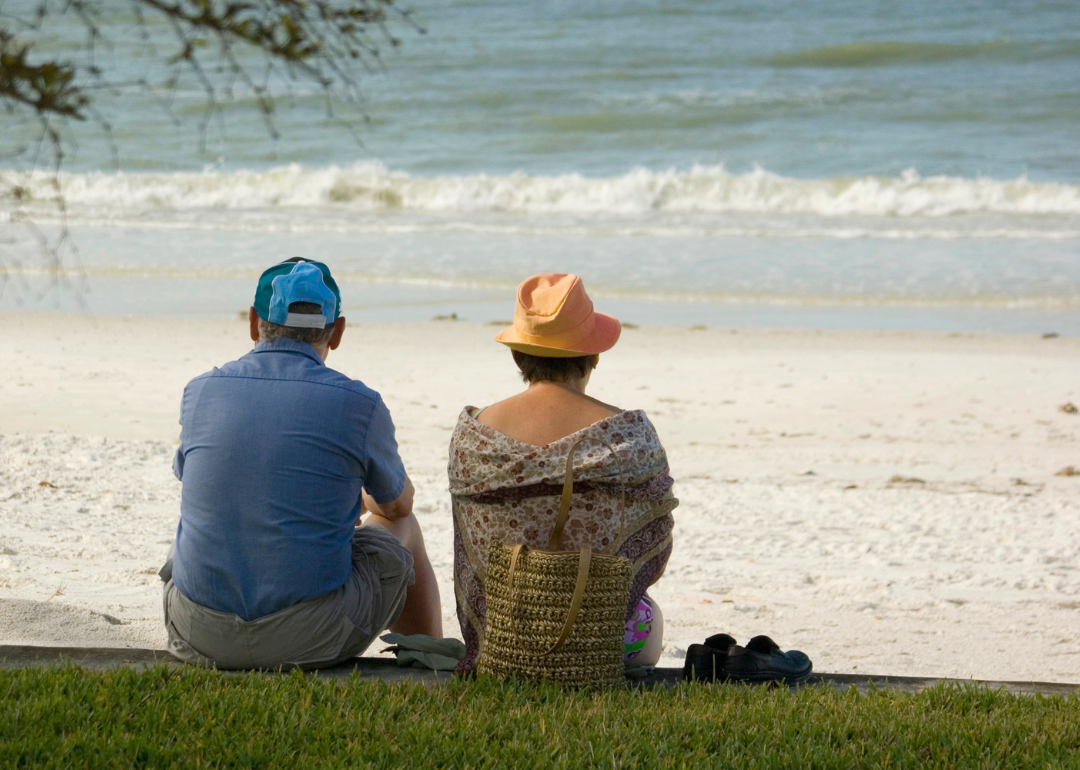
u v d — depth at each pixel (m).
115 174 110.88
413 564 15.13
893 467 38.59
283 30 10.26
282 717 12.24
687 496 34.06
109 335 58.06
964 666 19.58
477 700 12.66
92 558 23.89
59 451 34.97
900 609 23.17
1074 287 73.44
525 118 143.88
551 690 12.77
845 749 12.15
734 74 174.75
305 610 13.45
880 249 86.31
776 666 14.43
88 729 11.84
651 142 132.12
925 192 103.62
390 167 121.62
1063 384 50.94
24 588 20.98
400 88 162.25
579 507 12.73
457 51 197.00
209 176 109.62
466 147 131.00
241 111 143.88
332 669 14.30
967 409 46.91
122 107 139.75
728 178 106.50
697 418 45.25
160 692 12.83
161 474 33.09
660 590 24.39
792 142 129.75
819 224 96.38
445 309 68.25
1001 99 149.00
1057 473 38.03
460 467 13.10
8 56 9.49
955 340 60.16
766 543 28.83
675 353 57.22
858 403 47.72
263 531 13.15
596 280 76.50
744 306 69.81
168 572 14.39
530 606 12.55
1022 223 95.50
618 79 171.88
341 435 13.30
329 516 13.37
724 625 21.81
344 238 90.88
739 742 12.22
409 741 11.97
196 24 10.05
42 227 91.56
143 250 84.56
